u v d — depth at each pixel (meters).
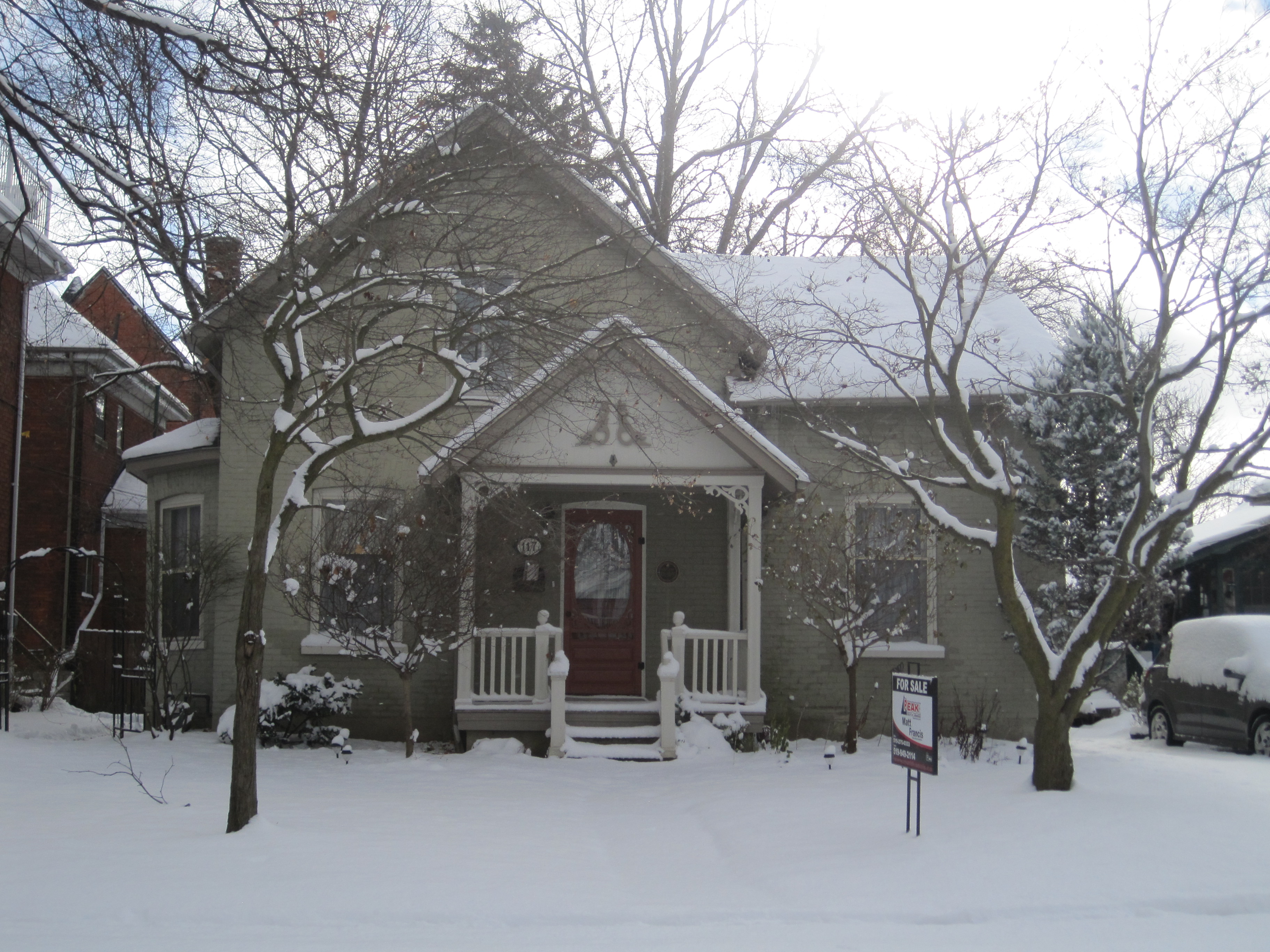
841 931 6.15
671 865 7.78
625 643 15.65
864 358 15.05
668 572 15.77
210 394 14.88
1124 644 15.46
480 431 12.95
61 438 21.42
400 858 7.52
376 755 13.18
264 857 7.42
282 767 11.91
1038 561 15.02
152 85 9.27
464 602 13.16
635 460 13.55
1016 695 15.07
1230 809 8.52
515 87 11.38
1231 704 14.35
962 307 10.21
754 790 10.53
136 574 23.19
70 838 7.97
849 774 11.29
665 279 15.18
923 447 15.18
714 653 13.90
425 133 10.50
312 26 9.42
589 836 8.72
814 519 13.86
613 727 13.91
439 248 10.04
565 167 12.58
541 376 12.96
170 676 14.25
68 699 18.55
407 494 13.40
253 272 10.52
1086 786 9.62
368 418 12.15
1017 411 15.32
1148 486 9.15
